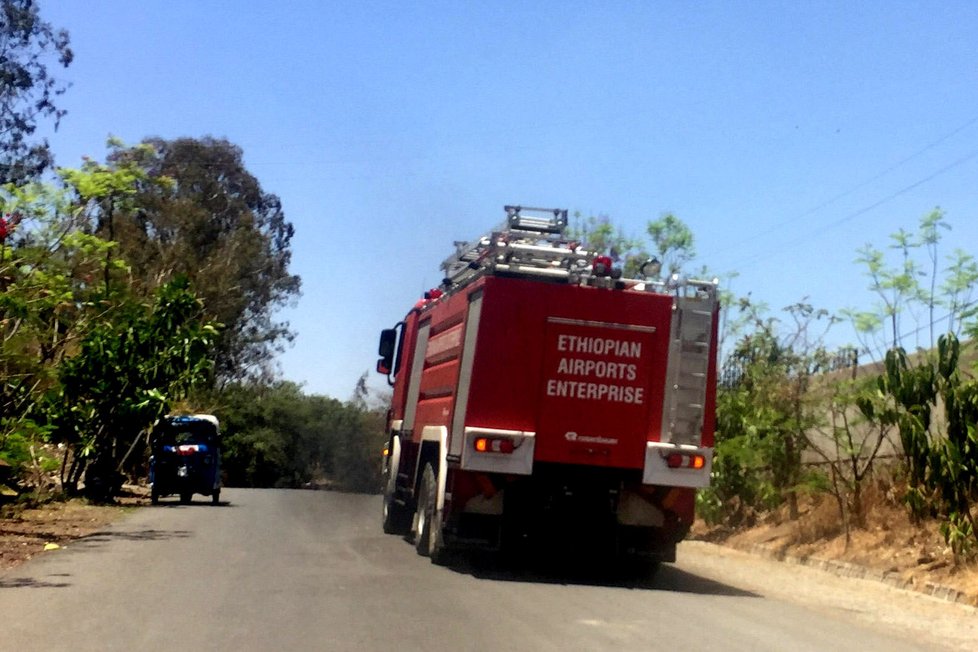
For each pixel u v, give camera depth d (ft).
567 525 44.27
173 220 146.72
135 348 79.97
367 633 29.86
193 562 44.55
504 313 43.19
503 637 29.91
